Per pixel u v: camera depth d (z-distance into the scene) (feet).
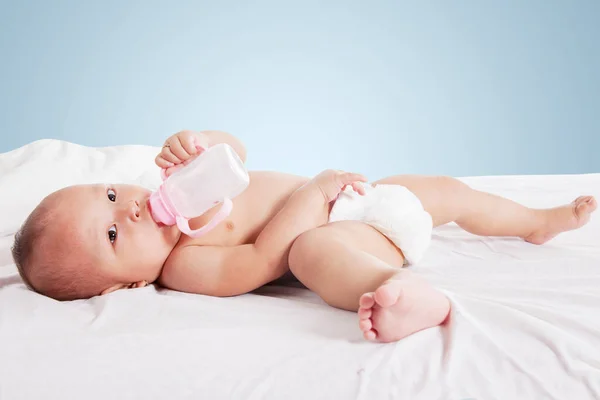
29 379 3.34
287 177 5.65
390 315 3.60
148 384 3.29
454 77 14.47
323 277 4.30
